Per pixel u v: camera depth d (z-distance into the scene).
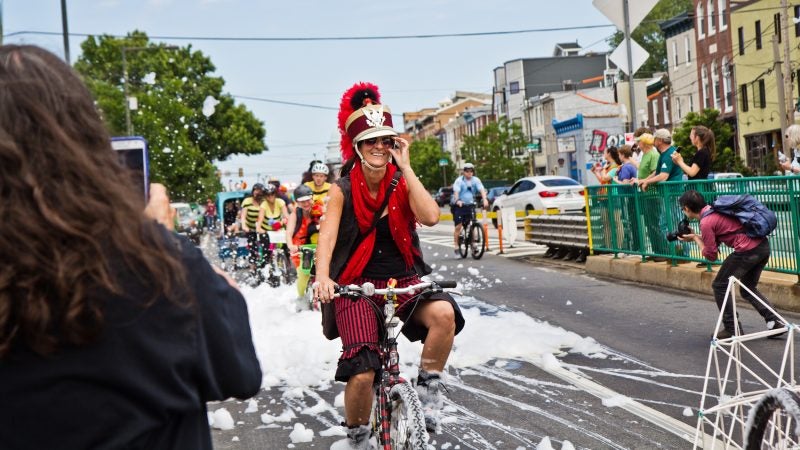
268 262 16.59
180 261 1.76
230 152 67.81
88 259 1.62
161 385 1.71
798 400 3.54
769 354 7.48
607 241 14.77
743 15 50.22
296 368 7.86
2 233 1.58
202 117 65.12
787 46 38.09
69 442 1.64
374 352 4.55
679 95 60.81
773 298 9.83
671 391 6.57
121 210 1.68
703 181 11.24
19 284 1.57
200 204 61.16
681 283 12.07
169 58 66.44
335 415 6.49
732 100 52.66
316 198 11.58
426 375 4.75
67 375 1.63
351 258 4.74
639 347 8.23
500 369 7.62
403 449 4.21
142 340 1.67
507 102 95.38
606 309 10.66
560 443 5.45
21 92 1.67
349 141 4.78
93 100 1.81
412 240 4.84
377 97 4.77
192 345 1.74
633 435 5.52
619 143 24.38
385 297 4.65
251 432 6.12
